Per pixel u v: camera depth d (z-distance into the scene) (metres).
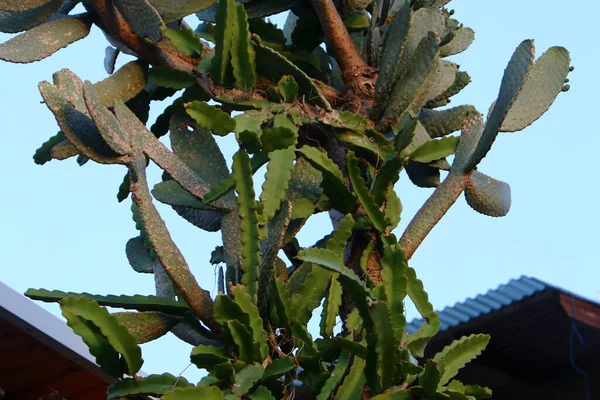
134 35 2.65
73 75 2.39
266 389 2.04
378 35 2.88
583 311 2.41
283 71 2.63
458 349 2.16
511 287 2.56
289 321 2.20
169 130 2.62
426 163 2.76
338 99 2.81
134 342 2.03
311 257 1.95
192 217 2.67
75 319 2.02
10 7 2.48
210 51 2.71
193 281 2.26
